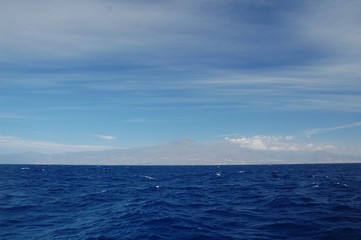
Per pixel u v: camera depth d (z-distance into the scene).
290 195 34.09
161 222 20.42
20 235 18.44
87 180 69.44
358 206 26.16
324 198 31.42
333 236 16.41
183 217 22.25
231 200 32.41
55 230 19.53
